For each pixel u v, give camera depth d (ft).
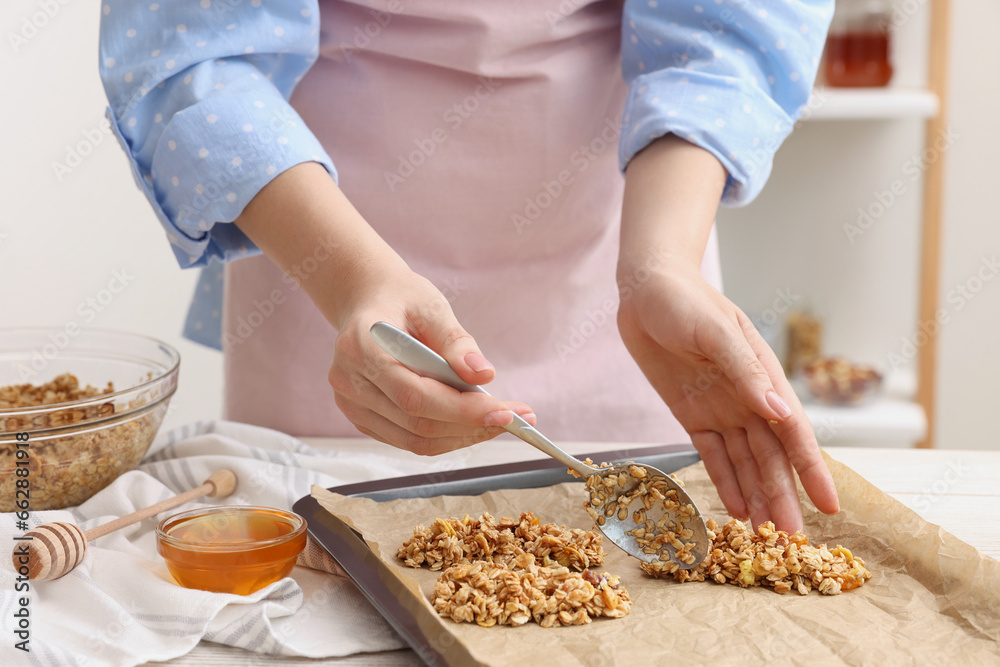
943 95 6.36
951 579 2.11
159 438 3.19
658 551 2.34
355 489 2.67
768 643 1.90
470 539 2.32
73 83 6.03
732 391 2.58
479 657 1.71
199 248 2.85
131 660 1.88
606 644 1.89
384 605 1.99
